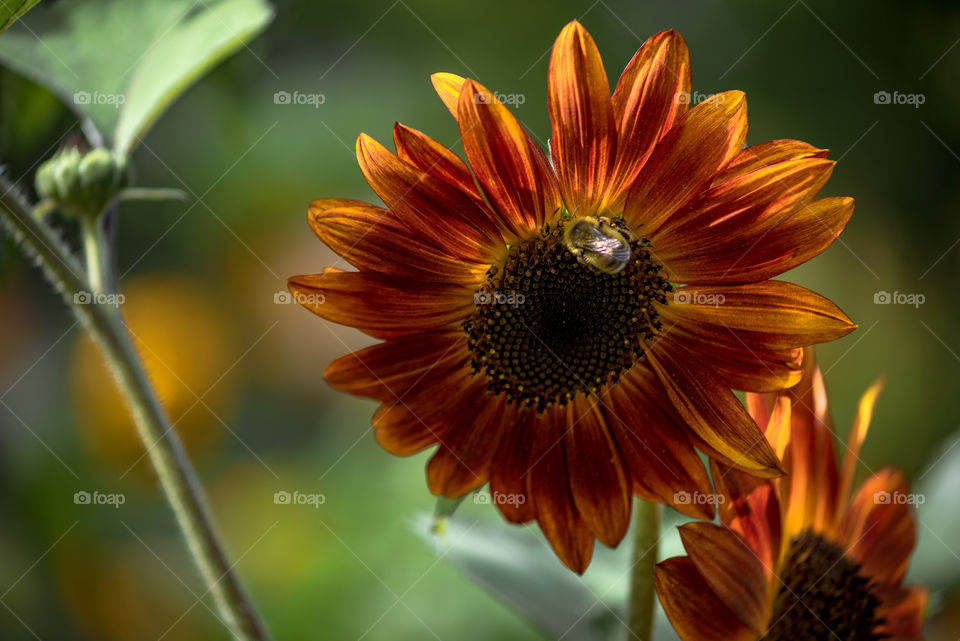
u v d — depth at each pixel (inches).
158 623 35.3
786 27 44.1
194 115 40.9
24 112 31.1
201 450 41.2
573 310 26.9
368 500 35.8
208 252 44.3
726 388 26.7
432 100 46.9
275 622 34.7
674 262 26.8
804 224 26.4
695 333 26.9
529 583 27.7
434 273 26.7
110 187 27.1
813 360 27.5
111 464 37.2
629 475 26.8
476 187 26.6
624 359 27.0
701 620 25.6
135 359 26.6
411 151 26.3
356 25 45.5
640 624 26.5
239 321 43.9
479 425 27.0
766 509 26.4
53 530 35.8
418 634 33.9
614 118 26.4
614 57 45.1
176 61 28.4
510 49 47.1
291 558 35.7
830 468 27.6
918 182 43.3
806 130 43.9
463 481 26.9
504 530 28.2
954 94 42.9
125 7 28.5
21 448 37.5
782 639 27.1
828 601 27.1
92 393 38.3
